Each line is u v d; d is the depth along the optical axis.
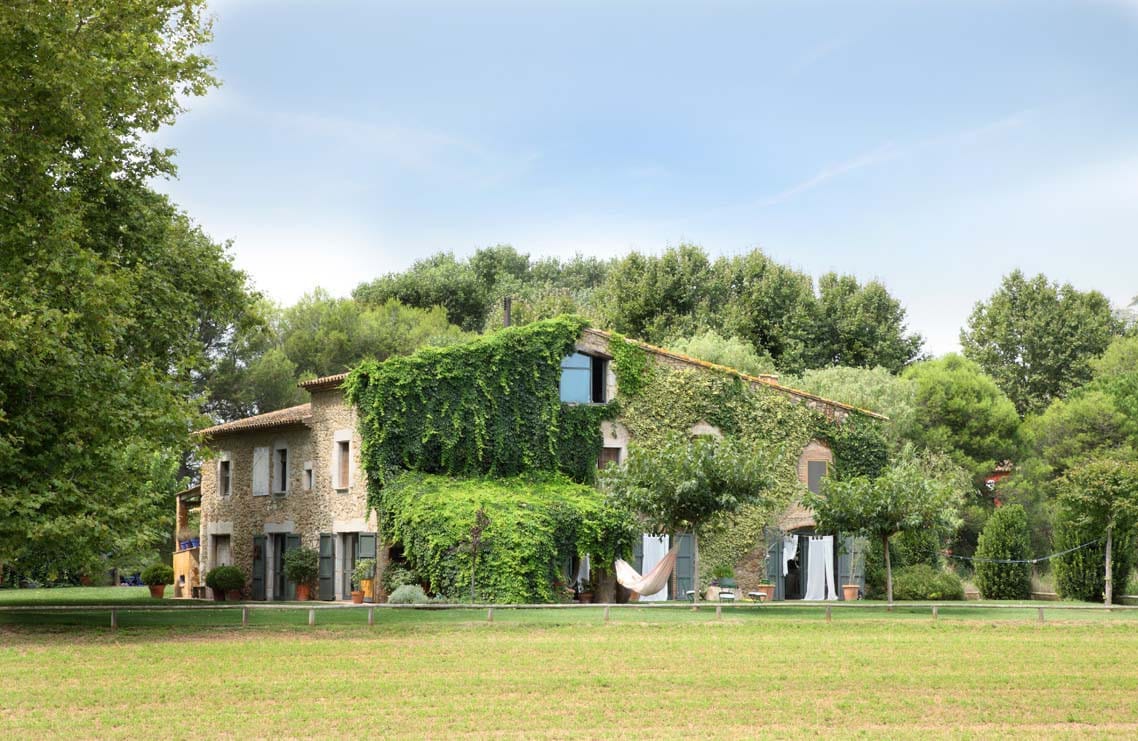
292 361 68.06
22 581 59.09
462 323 80.31
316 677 20.03
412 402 39.69
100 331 26.97
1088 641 26.08
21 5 26.61
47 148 27.69
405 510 37.06
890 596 35.75
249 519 46.72
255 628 27.89
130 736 15.23
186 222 36.25
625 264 69.56
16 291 26.22
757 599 40.25
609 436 42.16
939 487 35.56
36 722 16.11
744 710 17.20
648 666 21.52
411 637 26.08
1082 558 41.09
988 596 43.75
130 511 26.86
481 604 32.38
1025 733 15.73
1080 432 59.28
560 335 41.84
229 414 65.12
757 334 66.19
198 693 18.41
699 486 33.94
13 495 24.75
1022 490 56.41
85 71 26.86
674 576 39.19
